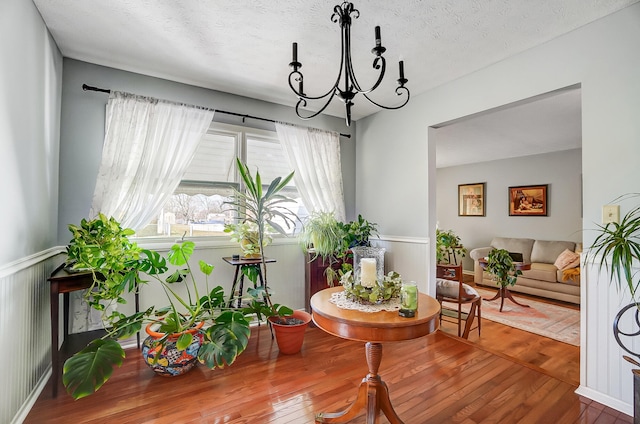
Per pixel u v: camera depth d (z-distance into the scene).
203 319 2.35
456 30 2.08
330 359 2.41
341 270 3.07
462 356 2.46
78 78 2.46
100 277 2.12
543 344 2.85
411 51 2.35
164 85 2.81
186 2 1.82
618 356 1.81
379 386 1.54
